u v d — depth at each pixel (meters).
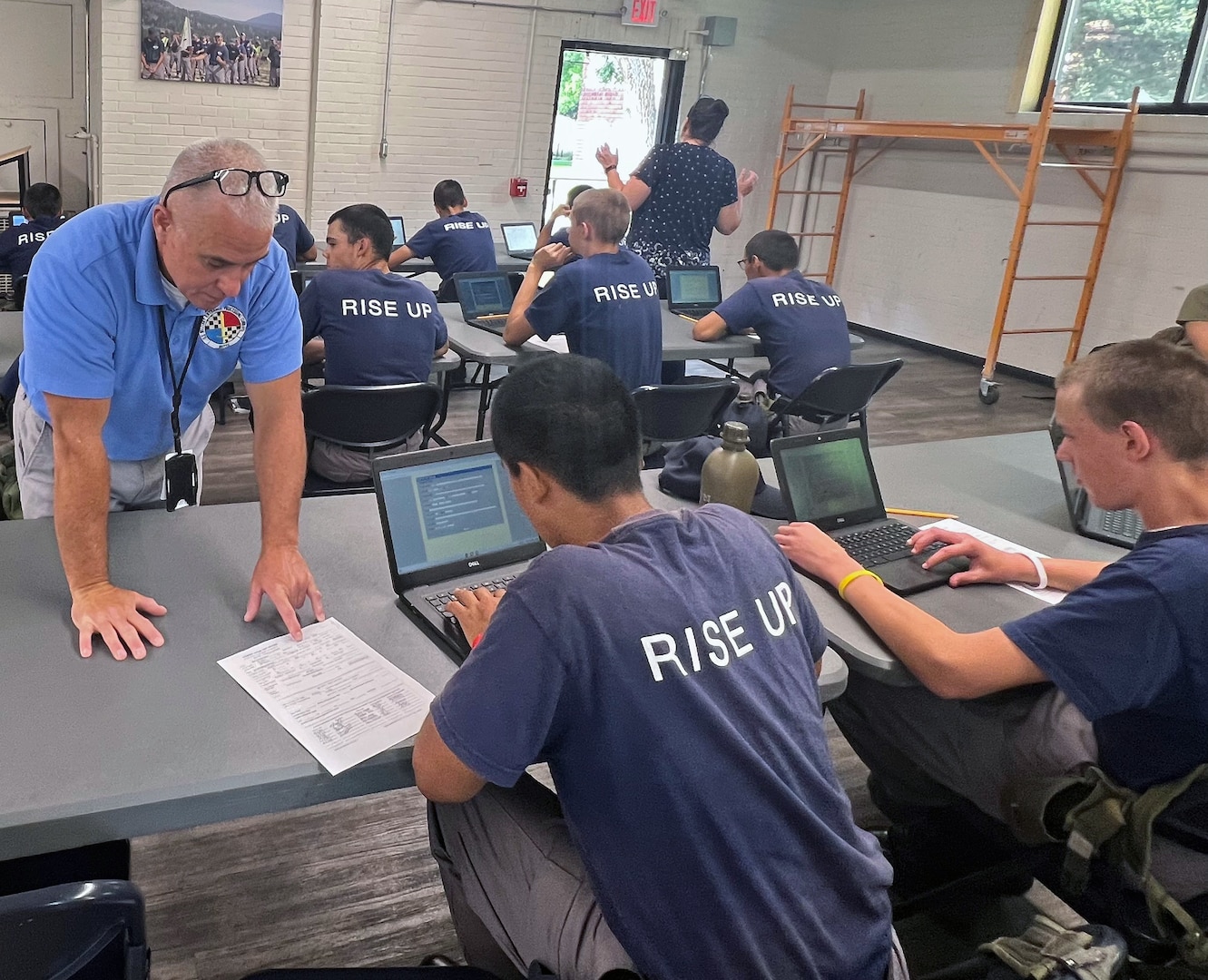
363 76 6.64
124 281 1.47
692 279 4.54
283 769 1.14
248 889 1.92
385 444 2.91
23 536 1.60
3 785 1.06
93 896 0.88
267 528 1.57
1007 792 1.62
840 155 8.17
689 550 1.14
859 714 1.96
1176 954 1.34
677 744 1.03
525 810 1.33
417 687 1.33
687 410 3.18
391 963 1.79
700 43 7.54
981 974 1.34
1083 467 1.49
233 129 6.48
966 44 7.07
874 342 7.96
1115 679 1.35
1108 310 6.43
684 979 1.03
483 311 4.01
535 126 7.30
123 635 1.33
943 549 1.79
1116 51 6.34
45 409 1.56
